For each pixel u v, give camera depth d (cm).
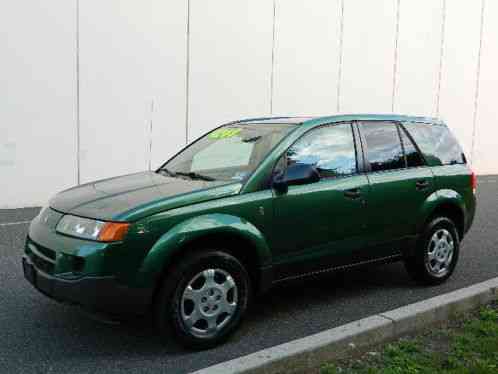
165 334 376
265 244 417
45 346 396
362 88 1500
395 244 515
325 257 461
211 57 1195
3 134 964
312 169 424
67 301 363
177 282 371
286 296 522
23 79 973
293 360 350
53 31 994
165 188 416
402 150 536
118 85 1074
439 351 390
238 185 416
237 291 402
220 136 516
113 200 396
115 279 355
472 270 621
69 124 1027
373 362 371
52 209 415
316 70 1388
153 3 1102
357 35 1469
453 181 567
